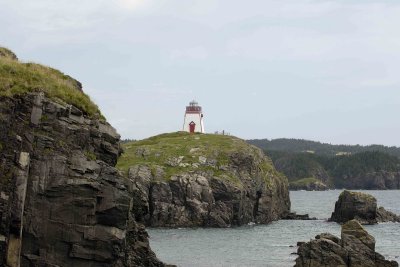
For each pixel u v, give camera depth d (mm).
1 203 42719
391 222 146625
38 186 44281
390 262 69250
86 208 44875
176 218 131375
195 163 143875
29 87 47031
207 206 133750
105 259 45312
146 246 54469
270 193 153500
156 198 131125
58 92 49000
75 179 45031
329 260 68500
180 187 133500
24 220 43750
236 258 80812
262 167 161000
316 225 138625
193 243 98000
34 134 45062
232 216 136500
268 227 133375
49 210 44312
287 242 101062
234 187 136875
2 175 43344
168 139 167000
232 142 158500
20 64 51625
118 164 140375
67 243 44531
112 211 45875
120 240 45844
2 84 46000
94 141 49188
